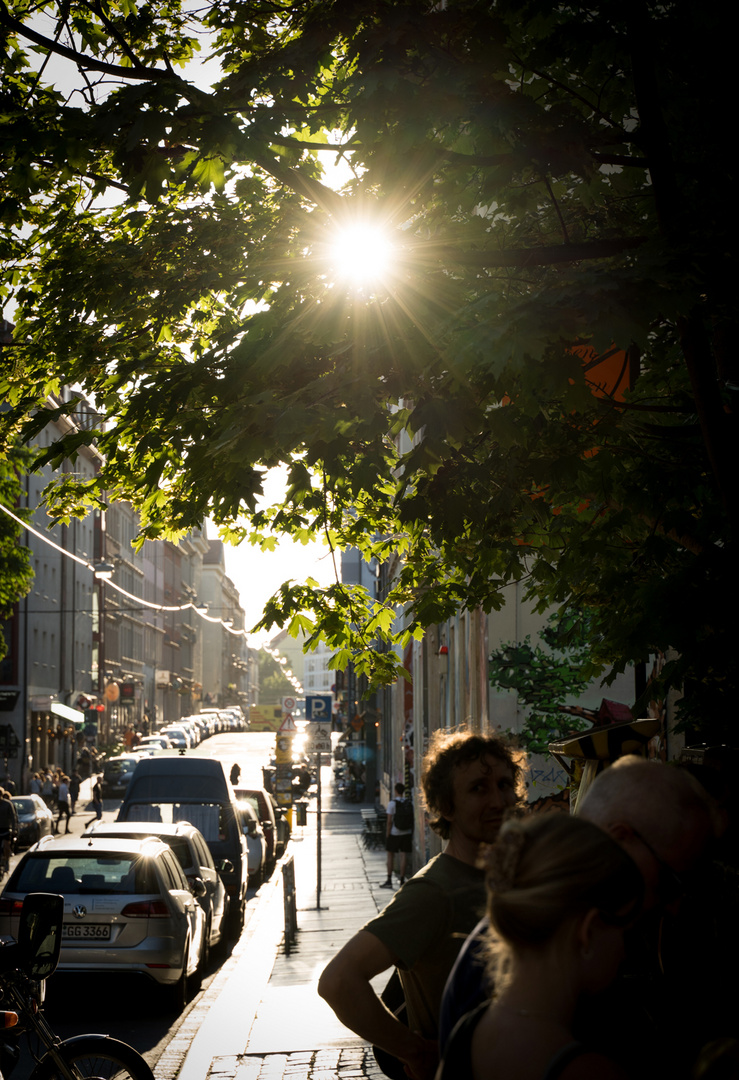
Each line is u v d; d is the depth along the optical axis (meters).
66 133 5.21
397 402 5.28
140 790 20.23
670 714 7.35
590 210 5.91
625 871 1.89
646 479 5.69
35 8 6.51
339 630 7.86
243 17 6.38
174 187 6.50
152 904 11.61
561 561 6.33
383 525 7.86
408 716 29.36
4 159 5.40
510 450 5.58
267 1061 8.80
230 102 5.12
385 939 2.86
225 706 163.12
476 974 2.24
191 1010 11.90
